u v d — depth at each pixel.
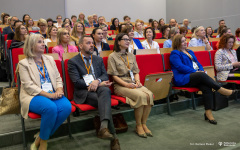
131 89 2.29
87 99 2.11
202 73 2.66
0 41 4.35
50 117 1.74
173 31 4.01
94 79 2.28
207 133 2.30
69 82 2.35
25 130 2.12
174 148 1.97
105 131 1.80
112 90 2.56
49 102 1.78
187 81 2.79
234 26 8.44
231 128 2.43
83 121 2.40
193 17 10.23
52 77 2.02
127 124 2.63
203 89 2.69
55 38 3.90
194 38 4.18
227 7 8.64
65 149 1.98
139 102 2.17
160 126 2.53
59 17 7.09
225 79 3.32
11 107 1.94
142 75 2.82
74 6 9.31
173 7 11.26
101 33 3.29
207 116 2.65
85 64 2.30
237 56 3.55
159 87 2.68
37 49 1.95
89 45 2.26
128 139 2.18
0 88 3.22
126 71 2.49
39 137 1.85
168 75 2.68
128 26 3.69
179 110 3.16
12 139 2.06
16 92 1.96
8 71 3.24
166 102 3.12
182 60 2.99
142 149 1.96
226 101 3.24
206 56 3.50
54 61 2.15
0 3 8.05
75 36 3.99
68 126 2.21
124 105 3.03
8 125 2.30
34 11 8.60
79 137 2.24
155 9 11.30
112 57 2.49
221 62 3.41
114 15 10.21
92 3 9.64
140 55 2.84
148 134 2.26
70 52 2.87
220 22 7.44
